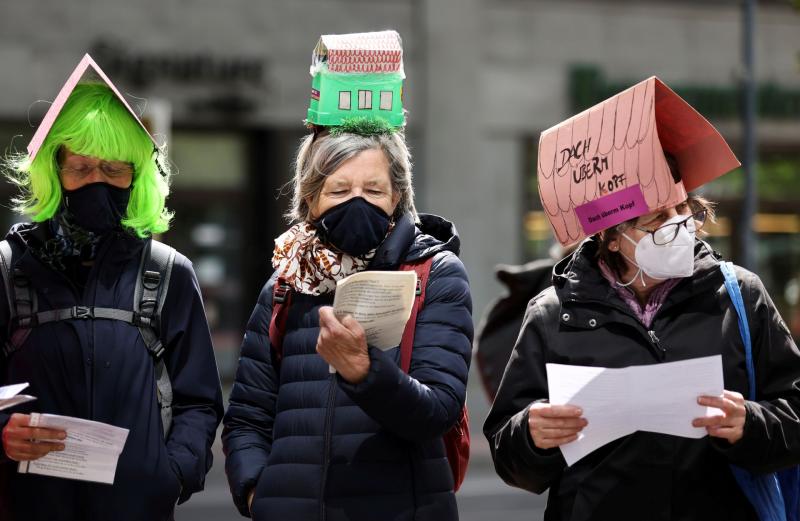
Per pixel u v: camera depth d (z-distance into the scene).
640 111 8.07
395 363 7.79
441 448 8.34
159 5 42.03
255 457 8.53
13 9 40.72
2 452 7.95
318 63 8.58
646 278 8.23
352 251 8.20
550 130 8.57
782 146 47.88
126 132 8.41
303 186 8.44
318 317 8.36
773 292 47.81
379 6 44.00
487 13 45.09
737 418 7.57
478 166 44.84
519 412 8.48
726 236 47.53
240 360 8.90
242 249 43.78
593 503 8.16
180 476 8.49
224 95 42.66
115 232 8.60
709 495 8.07
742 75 37.38
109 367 8.39
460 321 8.30
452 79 44.44
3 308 8.49
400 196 8.53
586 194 8.28
